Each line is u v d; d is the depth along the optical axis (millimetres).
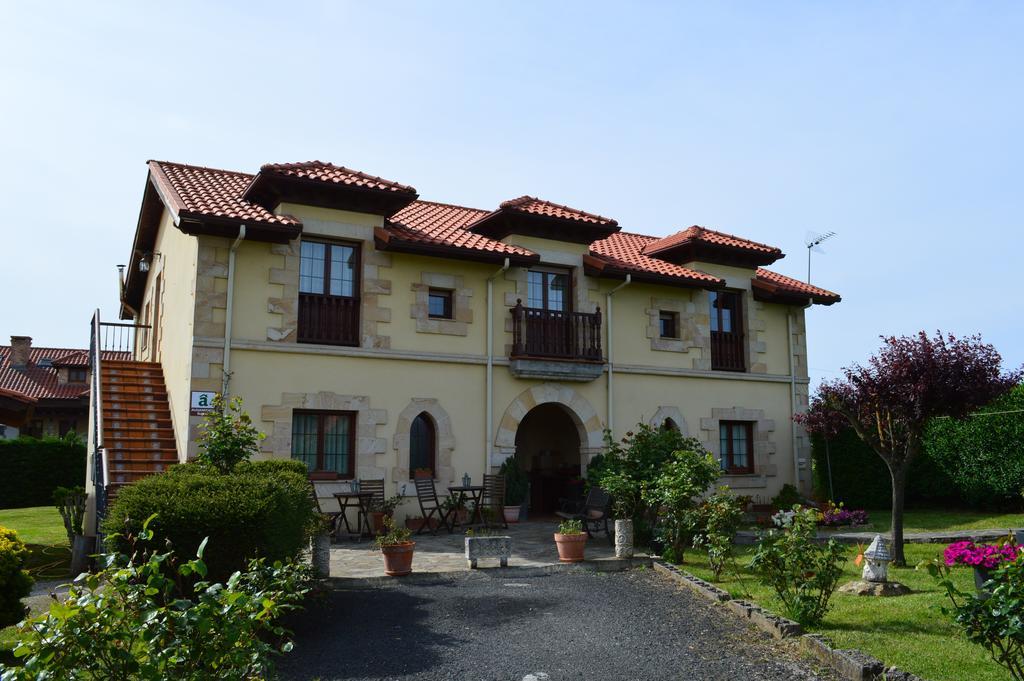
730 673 6227
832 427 16328
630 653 6723
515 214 15078
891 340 10547
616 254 17438
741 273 18219
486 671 6234
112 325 14656
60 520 18109
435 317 14672
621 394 16312
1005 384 10242
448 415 14438
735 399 17734
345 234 13797
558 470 17516
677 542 10547
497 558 10445
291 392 13062
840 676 6121
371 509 13047
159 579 3891
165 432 13102
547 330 15422
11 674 3465
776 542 7473
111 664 3668
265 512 7348
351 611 7969
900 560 10086
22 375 32156
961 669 5863
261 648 4012
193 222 12047
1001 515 15633
